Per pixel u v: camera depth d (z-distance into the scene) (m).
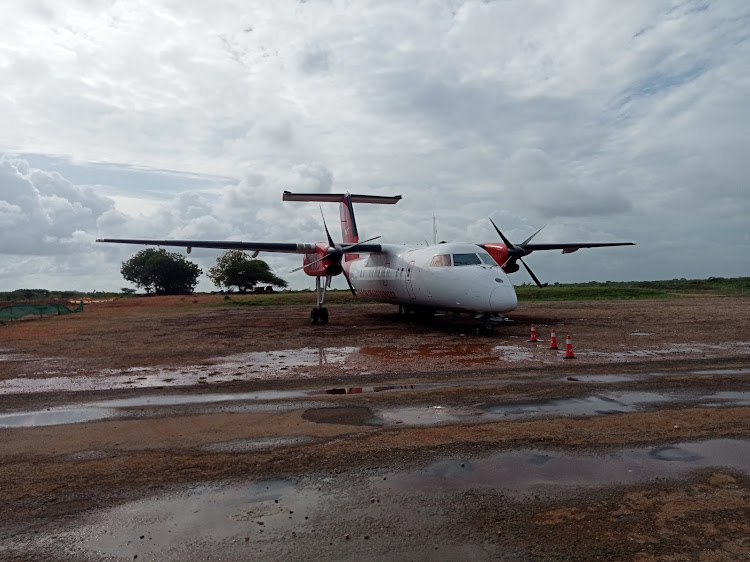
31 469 5.37
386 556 3.62
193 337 17.69
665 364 10.95
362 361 11.97
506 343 14.70
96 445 6.12
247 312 32.75
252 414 7.39
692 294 43.19
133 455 5.76
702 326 18.38
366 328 19.75
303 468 5.30
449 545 3.76
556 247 24.55
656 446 5.77
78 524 4.17
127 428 6.79
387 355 12.81
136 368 11.53
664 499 4.45
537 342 14.83
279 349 14.31
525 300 41.03
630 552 3.63
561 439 6.05
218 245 21.16
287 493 4.71
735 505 4.32
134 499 4.62
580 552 3.64
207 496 4.67
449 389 8.79
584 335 16.17
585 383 9.10
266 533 3.98
